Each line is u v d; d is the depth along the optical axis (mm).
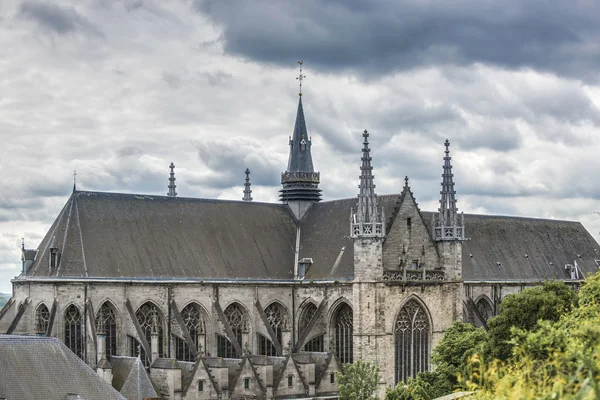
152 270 145000
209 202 161625
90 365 135000
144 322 144500
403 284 150500
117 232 145625
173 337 145250
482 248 187125
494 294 182500
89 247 141000
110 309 140625
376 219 147250
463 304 168125
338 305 154250
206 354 149125
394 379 148875
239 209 164750
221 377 137000
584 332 51469
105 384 107250
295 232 169000
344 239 159000
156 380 134375
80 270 137875
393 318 149125
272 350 156500
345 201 165500
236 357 147625
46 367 104438
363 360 146500
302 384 144500
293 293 160500
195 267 150125
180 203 157375
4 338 104875
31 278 136375
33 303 137500
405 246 153250
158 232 150625
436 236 158625
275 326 159000
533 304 117125
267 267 159250
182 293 147375
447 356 128875
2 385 99750
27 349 104688
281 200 175000
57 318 135000
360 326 147000
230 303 153000
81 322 137250
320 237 164000
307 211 172375
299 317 160000
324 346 155250
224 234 158625
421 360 153250
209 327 149875
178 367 132625
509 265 188875
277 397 141500
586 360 38750
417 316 153500
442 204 159125
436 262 157750
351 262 154500
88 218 144000
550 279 194250
